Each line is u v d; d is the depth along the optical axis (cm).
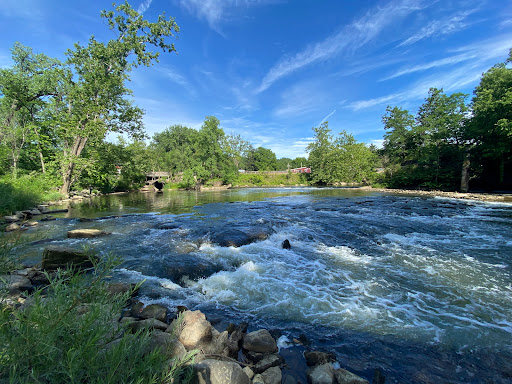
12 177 2031
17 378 126
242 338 340
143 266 620
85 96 2156
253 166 10162
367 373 285
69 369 133
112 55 2173
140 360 169
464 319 394
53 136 2705
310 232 977
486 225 1080
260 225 1090
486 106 2177
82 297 177
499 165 2528
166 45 2386
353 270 600
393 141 3719
